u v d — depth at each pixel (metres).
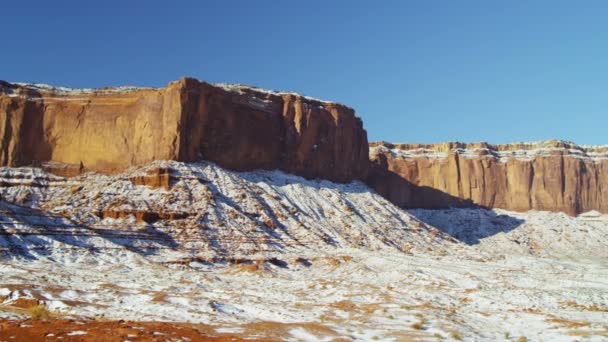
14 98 135.88
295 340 46.84
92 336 39.44
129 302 61.38
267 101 152.12
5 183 123.25
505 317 63.69
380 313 64.25
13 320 44.31
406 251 127.06
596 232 194.88
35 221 100.25
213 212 117.00
